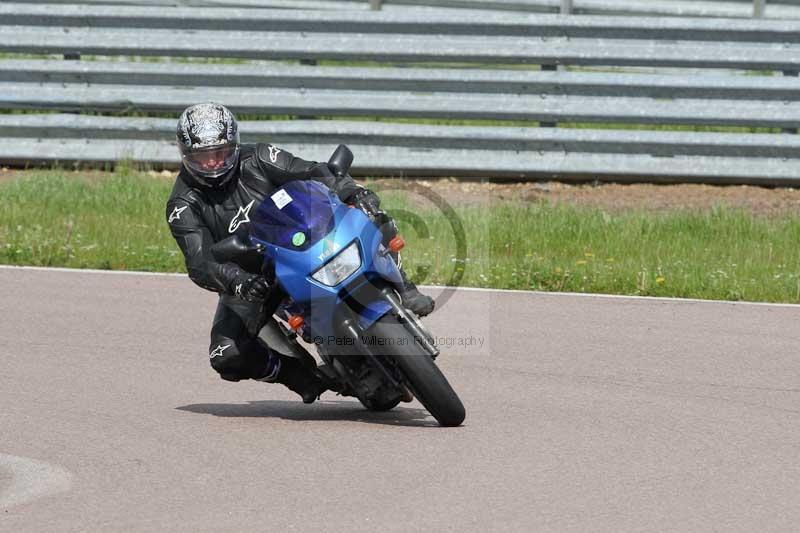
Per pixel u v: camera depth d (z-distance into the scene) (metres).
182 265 40.50
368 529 17.27
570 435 22.72
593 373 28.16
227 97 51.25
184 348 30.55
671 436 22.77
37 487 19.50
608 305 35.78
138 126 51.97
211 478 19.88
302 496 18.84
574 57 49.91
